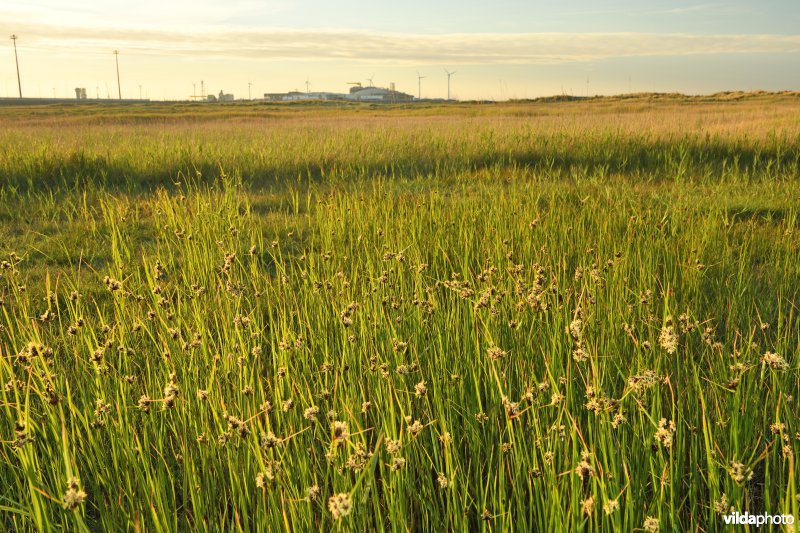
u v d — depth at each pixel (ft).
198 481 10.04
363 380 12.57
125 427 10.11
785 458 9.27
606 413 8.80
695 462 9.66
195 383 11.84
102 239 28.40
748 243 24.17
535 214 26.61
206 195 36.32
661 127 64.59
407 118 127.03
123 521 9.37
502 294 13.91
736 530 8.52
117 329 14.10
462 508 8.92
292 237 28.37
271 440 7.81
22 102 449.89
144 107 262.67
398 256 16.62
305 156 51.78
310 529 8.64
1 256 25.11
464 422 11.28
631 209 27.66
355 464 7.69
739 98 205.05
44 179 42.47
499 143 57.26
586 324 12.70
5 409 11.31
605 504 7.71
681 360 13.57
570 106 189.37
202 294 15.89
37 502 7.90
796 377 11.67
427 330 14.28
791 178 37.81
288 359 12.05
